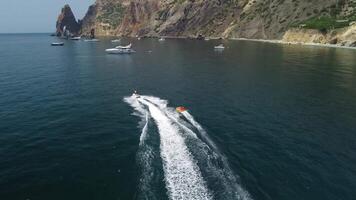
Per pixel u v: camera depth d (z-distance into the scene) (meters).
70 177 26.61
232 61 97.06
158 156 29.11
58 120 40.84
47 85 61.94
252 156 30.08
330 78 67.38
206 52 126.62
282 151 31.41
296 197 23.81
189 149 30.41
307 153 31.06
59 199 23.67
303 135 35.56
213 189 23.86
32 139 34.75
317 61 95.06
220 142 33.09
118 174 26.84
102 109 45.44
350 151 31.64
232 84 61.94
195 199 22.58
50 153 31.25
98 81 66.06
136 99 50.38
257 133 35.97
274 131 36.66
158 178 25.34
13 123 39.72
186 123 38.38
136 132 36.09
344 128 37.69
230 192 23.64
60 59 107.56
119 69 83.06
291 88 58.09
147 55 117.62
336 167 28.38
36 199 23.72
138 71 79.38
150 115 41.47
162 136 33.72
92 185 25.34
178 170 26.39
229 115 42.28
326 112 43.75
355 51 124.31
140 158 29.27
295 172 27.33
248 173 26.80
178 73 75.56
